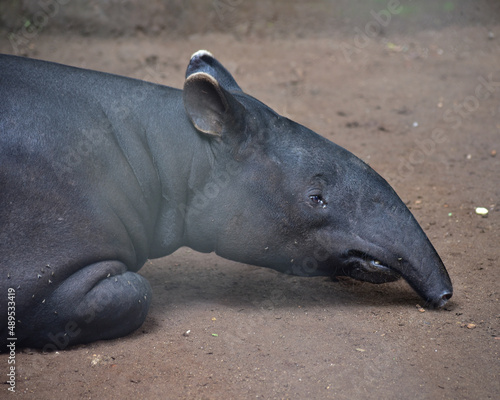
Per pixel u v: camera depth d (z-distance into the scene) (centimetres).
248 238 741
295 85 1794
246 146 716
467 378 639
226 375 642
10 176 648
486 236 995
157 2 2112
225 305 802
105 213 690
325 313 776
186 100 713
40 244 653
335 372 649
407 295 823
